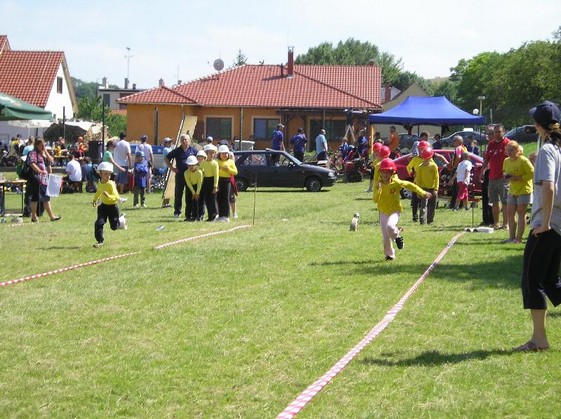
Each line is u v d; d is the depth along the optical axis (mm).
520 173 15117
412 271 12000
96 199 15016
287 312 9391
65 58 63219
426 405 6141
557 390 6438
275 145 40438
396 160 27750
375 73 62531
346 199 28750
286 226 18734
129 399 6469
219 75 58156
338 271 12047
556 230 7316
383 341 8008
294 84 56812
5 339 8188
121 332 8500
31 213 20234
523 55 67250
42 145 20203
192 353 7715
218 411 6191
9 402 6371
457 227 18500
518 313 9125
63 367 7277
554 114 7434
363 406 6176
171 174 24391
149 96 55156
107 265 12703
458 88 109500
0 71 61156
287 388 6711
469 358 7355
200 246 14797
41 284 11125
